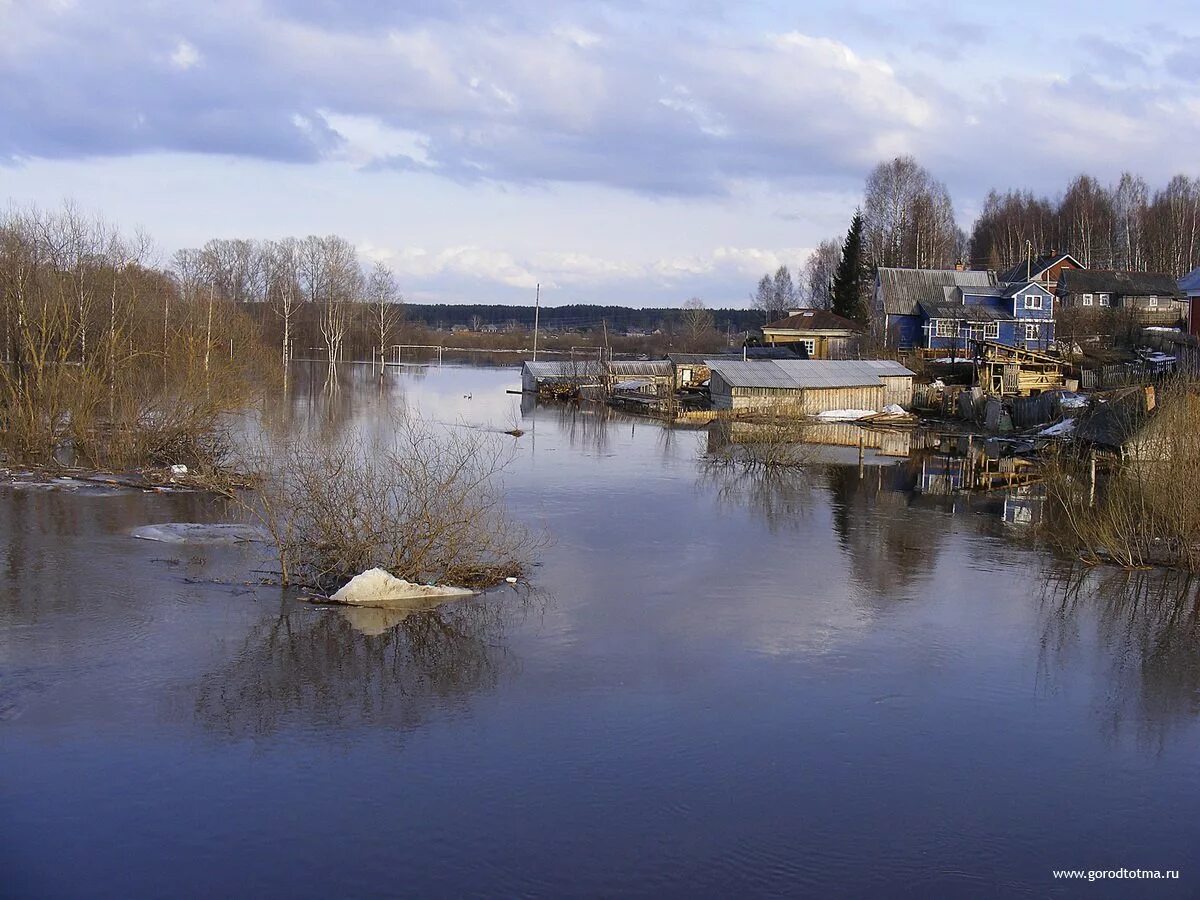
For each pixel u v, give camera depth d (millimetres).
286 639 17125
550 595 20203
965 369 66625
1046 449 41375
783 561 23531
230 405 37594
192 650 16500
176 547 22734
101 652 16281
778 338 84750
